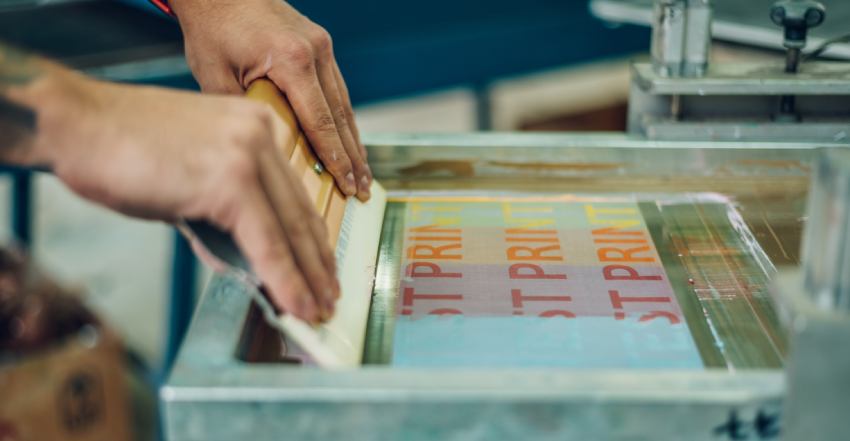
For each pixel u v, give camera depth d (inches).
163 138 23.1
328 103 35.4
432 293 30.5
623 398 20.3
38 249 112.5
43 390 46.8
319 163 33.9
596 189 38.1
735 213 35.6
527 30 82.7
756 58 68.9
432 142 39.0
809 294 19.8
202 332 23.8
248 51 35.2
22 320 48.6
